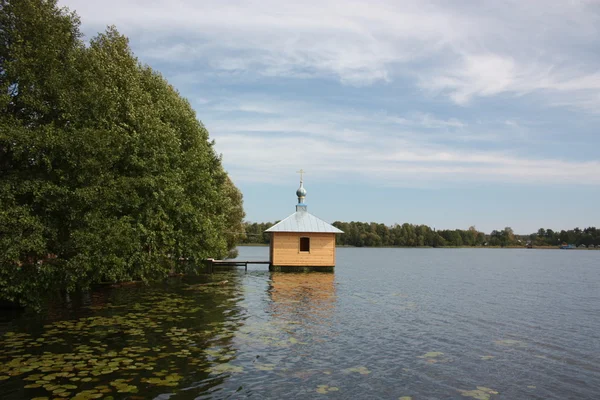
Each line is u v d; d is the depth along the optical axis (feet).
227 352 42.78
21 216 54.29
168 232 89.92
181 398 30.89
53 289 65.92
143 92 91.86
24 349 41.78
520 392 35.78
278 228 148.46
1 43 58.95
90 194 60.54
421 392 34.50
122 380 33.65
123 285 96.84
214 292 88.69
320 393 33.24
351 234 615.16
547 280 163.84
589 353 49.39
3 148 56.18
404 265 248.93
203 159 106.52
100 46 91.35
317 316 65.26
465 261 329.52
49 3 64.75
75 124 62.49
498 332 59.41
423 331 57.67
